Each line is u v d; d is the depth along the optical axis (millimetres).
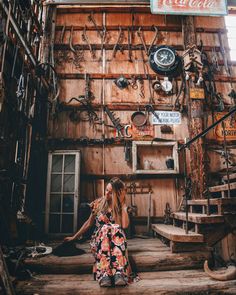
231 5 6312
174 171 5379
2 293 2404
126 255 2865
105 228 2863
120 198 3051
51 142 5516
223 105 5797
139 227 5336
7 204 3686
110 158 5586
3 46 3572
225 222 3557
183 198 5320
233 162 5633
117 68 6062
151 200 5441
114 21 6395
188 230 3859
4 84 3654
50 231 4918
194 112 5566
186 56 5824
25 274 2967
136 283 2779
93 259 3199
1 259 2521
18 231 3885
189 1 5684
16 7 4207
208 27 6484
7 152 3930
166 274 3076
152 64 5938
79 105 5758
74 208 4941
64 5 6320
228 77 6066
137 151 5691
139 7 6395
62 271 3145
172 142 5520
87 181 5477
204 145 5461
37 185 5301
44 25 6020
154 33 6348
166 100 5918
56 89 5738
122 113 5781
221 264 4547
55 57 6090
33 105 4996
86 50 6160
